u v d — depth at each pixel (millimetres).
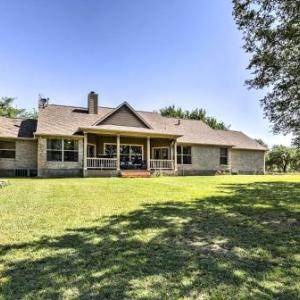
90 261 3613
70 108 23156
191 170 25156
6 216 5891
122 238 4543
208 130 28453
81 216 5973
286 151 39625
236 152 29031
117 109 22156
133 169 21484
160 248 4109
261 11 9281
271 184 13422
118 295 2799
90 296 2779
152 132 21516
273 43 9383
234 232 4918
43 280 3105
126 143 23234
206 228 5152
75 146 20578
